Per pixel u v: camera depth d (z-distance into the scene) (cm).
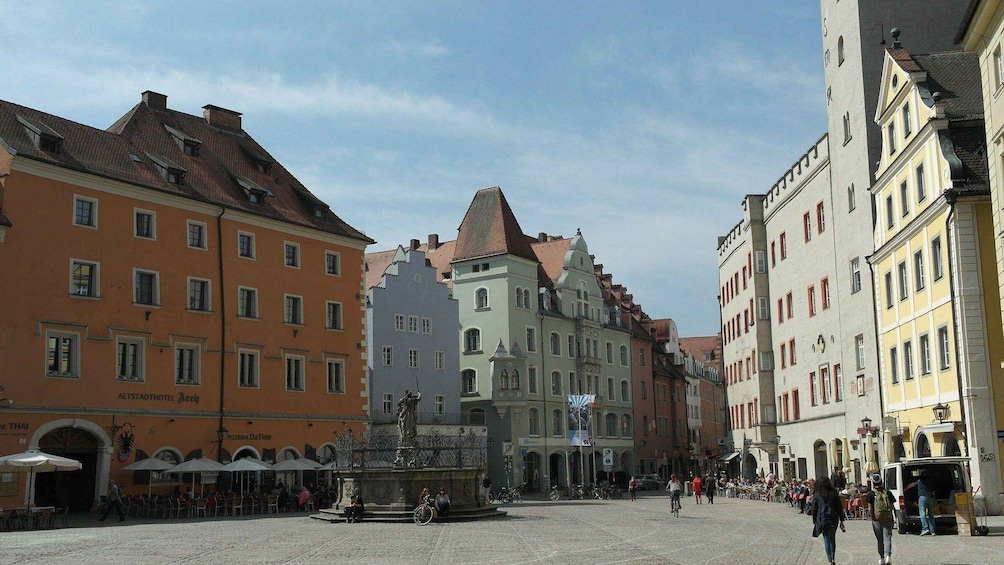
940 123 3869
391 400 7125
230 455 5275
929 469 3141
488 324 8444
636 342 10775
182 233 5209
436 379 7600
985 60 3228
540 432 8600
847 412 5259
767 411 7038
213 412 5209
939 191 3862
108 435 4650
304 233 5984
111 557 2488
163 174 5212
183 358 5138
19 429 4278
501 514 4209
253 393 5481
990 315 3647
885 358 4622
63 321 4528
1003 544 2634
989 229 3697
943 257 3816
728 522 3984
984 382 3606
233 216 5503
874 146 4912
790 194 6462
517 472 8188
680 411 12094
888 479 3241
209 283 5312
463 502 4044
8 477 4209
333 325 6134
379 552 2617
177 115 5978
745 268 7638
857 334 5103
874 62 4984
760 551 2659
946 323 3806
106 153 4975
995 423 3578
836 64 5431
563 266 9475
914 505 3114
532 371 8612
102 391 4669
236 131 6444
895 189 4441
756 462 7475
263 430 5491
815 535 2181
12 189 4394
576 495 7319
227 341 5366
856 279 5134
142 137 5466
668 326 12850
